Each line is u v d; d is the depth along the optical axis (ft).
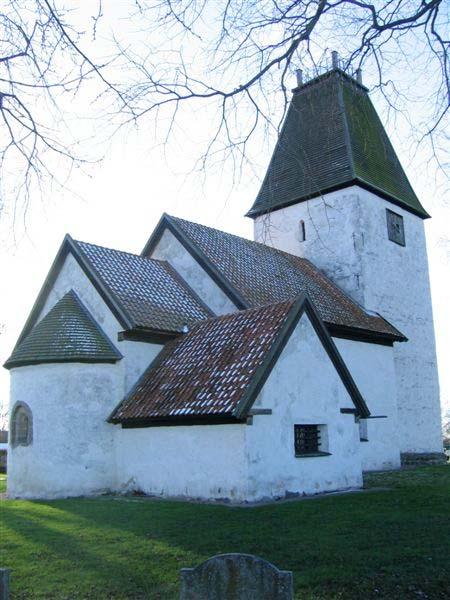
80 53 19.88
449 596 22.82
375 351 81.87
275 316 52.80
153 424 52.54
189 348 57.77
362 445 75.92
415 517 37.17
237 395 46.37
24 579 25.36
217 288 69.56
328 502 44.14
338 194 91.09
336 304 81.46
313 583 24.13
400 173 103.09
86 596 23.26
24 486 55.52
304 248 94.22
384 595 22.93
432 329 100.89
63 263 66.54
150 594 23.31
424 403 94.68
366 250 88.79
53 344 57.21
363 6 22.41
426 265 104.01
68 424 55.06
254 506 42.68
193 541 31.19
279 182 98.02
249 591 16.72
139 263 70.85
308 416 51.34
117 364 57.72
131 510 42.75
